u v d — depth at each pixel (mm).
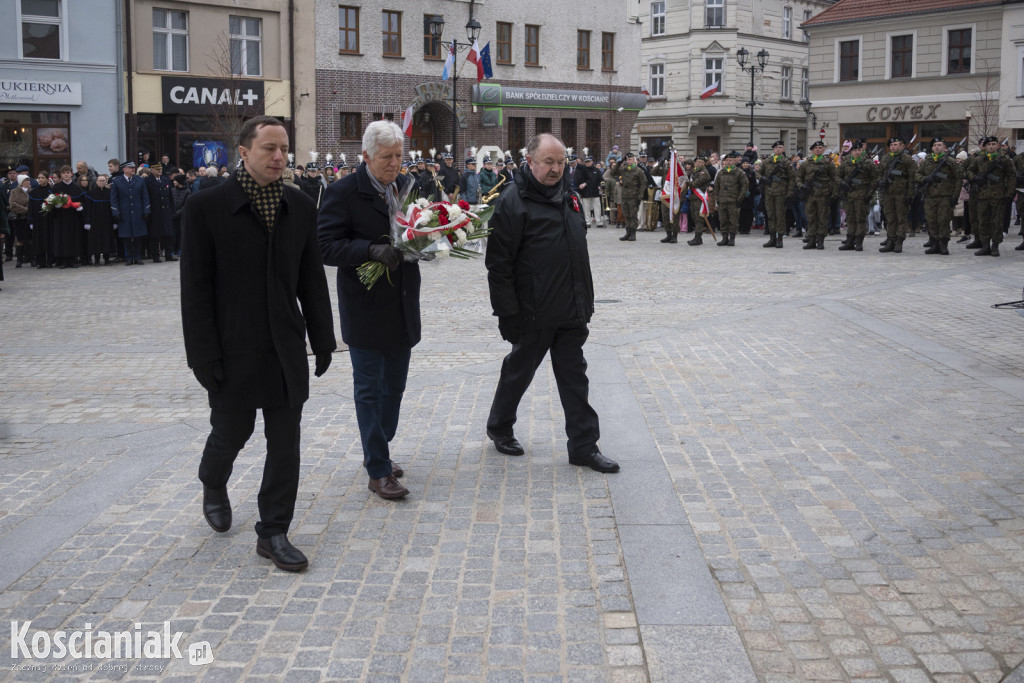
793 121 57656
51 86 27016
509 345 9953
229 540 4832
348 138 34625
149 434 6820
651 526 4898
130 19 28438
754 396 7652
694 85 53812
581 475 5762
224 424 4559
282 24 32062
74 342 10664
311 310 4605
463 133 38125
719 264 17672
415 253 5047
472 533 4875
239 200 4305
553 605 4051
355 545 4746
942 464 5852
